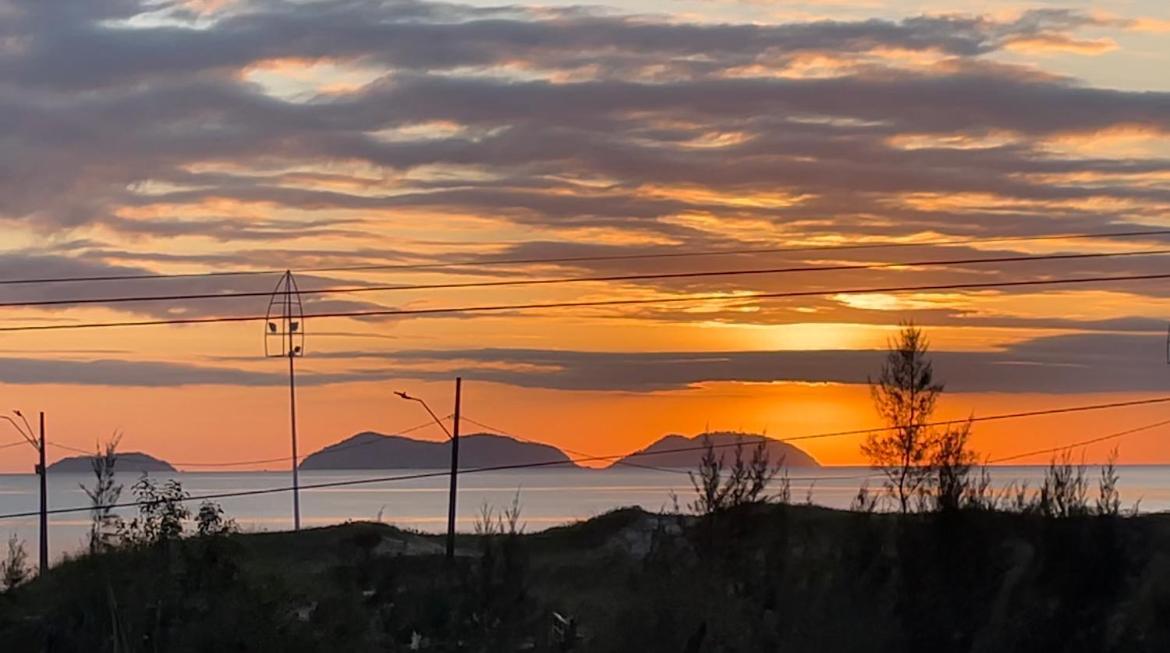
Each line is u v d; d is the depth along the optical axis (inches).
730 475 1219.2
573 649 1236.5
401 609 1306.6
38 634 1205.7
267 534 2428.6
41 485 2378.2
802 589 1166.3
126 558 1174.3
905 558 1146.0
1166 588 1256.8
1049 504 1224.8
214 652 1105.4
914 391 1526.8
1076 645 1139.9
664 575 1204.5
